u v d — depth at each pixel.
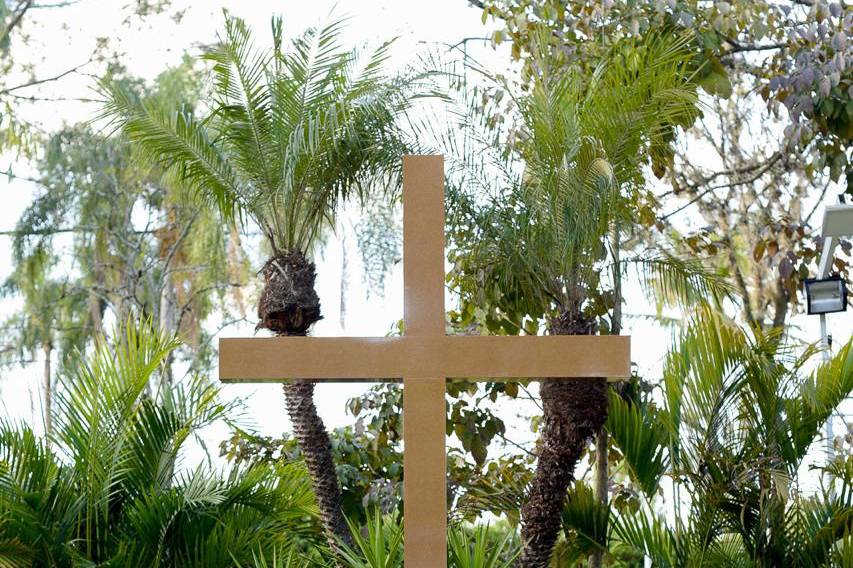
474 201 6.96
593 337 4.64
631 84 6.84
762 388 6.82
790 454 6.88
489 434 8.49
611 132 6.60
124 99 7.67
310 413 7.39
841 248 8.93
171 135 7.56
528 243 6.68
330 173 7.39
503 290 7.40
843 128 8.29
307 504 7.03
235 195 7.60
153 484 6.88
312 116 7.32
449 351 4.61
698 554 6.61
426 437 4.53
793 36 8.76
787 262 9.09
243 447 9.19
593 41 8.18
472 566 5.92
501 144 7.10
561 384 6.47
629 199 7.00
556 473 6.47
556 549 7.02
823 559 6.51
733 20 8.66
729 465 6.68
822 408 6.94
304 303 7.37
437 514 4.46
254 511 6.88
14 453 6.65
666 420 6.89
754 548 6.61
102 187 15.28
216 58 7.34
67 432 6.77
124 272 15.74
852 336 7.00
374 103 7.04
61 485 6.66
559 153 6.52
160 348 6.89
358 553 6.91
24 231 14.94
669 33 8.14
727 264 13.21
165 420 6.89
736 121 13.12
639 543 6.85
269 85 7.32
